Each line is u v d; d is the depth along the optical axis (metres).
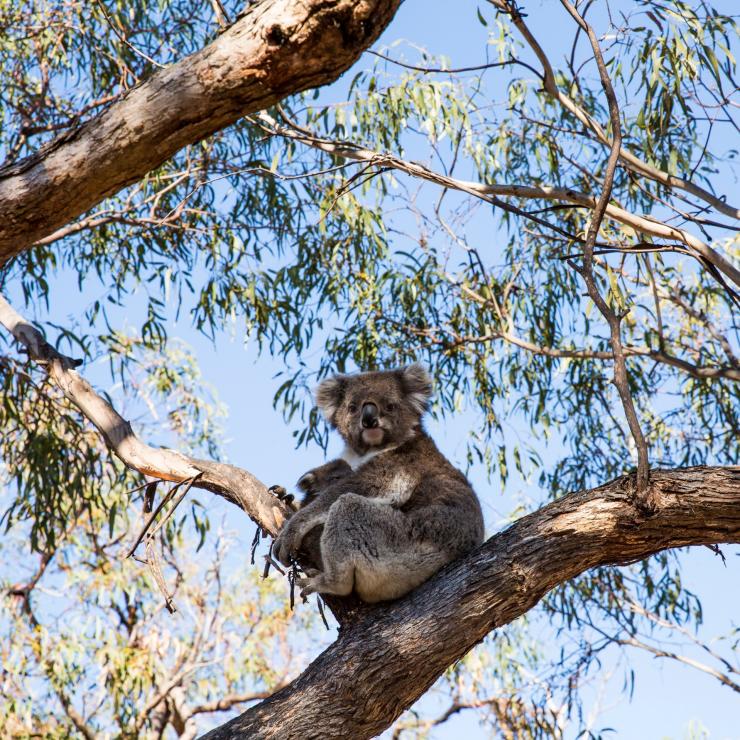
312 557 10.37
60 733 20.33
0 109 18.20
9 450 17.39
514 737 17.48
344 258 17.58
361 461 12.13
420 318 17.92
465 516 10.46
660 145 13.70
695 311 19.17
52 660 20.38
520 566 8.60
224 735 8.08
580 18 9.28
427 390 12.78
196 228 17.25
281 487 11.11
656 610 17.62
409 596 8.90
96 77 18.23
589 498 8.75
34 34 17.81
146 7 17.91
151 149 7.43
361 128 15.72
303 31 6.74
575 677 17.39
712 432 18.55
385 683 8.29
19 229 7.78
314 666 8.54
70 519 20.62
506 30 14.40
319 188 17.39
